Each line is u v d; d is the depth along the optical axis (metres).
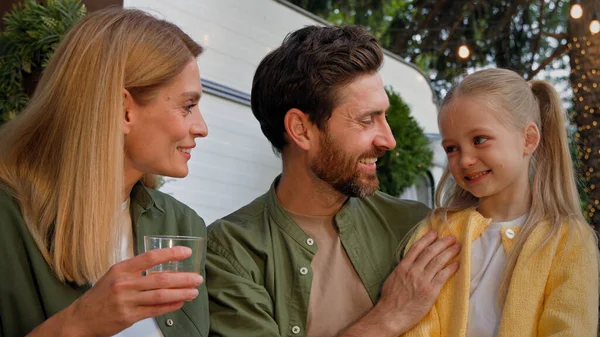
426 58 10.09
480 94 1.72
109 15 1.49
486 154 1.70
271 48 3.94
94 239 1.36
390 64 5.05
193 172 3.42
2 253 1.34
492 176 1.71
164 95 1.48
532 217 1.72
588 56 5.27
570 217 1.70
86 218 1.36
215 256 1.83
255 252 1.86
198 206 3.45
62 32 2.72
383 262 1.93
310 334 1.79
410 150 4.62
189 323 1.62
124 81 1.44
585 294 1.56
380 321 1.70
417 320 1.71
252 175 3.79
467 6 9.02
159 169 1.54
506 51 8.98
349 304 1.84
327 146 1.78
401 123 4.57
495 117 1.70
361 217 1.99
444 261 1.75
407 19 10.07
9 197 1.38
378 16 10.32
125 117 1.47
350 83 1.75
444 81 10.16
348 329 1.71
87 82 1.40
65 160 1.38
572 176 1.78
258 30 3.85
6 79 2.75
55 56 1.46
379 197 2.08
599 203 4.85
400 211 2.05
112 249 1.41
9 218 1.37
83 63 1.41
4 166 1.41
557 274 1.62
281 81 1.83
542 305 1.62
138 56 1.45
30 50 2.74
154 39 1.48
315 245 1.87
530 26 8.91
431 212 1.95
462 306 1.66
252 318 1.73
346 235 1.90
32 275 1.37
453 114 1.75
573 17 5.27
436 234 1.85
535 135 1.76
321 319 1.81
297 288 1.82
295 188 1.91
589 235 1.67
